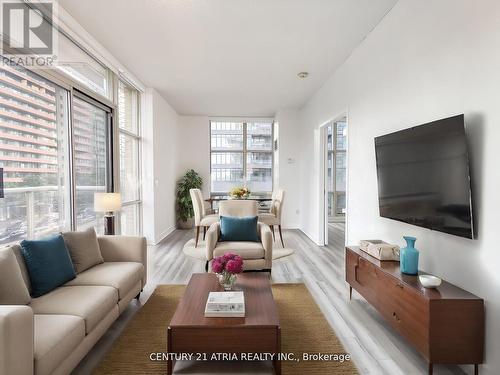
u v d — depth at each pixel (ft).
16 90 8.04
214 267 7.17
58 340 4.93
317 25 10.11
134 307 8.95
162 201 19.16
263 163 25.93
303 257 14.49
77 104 10.84
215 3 8.82
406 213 8.00
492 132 5.55
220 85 16.57
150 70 14.28
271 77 15.28
